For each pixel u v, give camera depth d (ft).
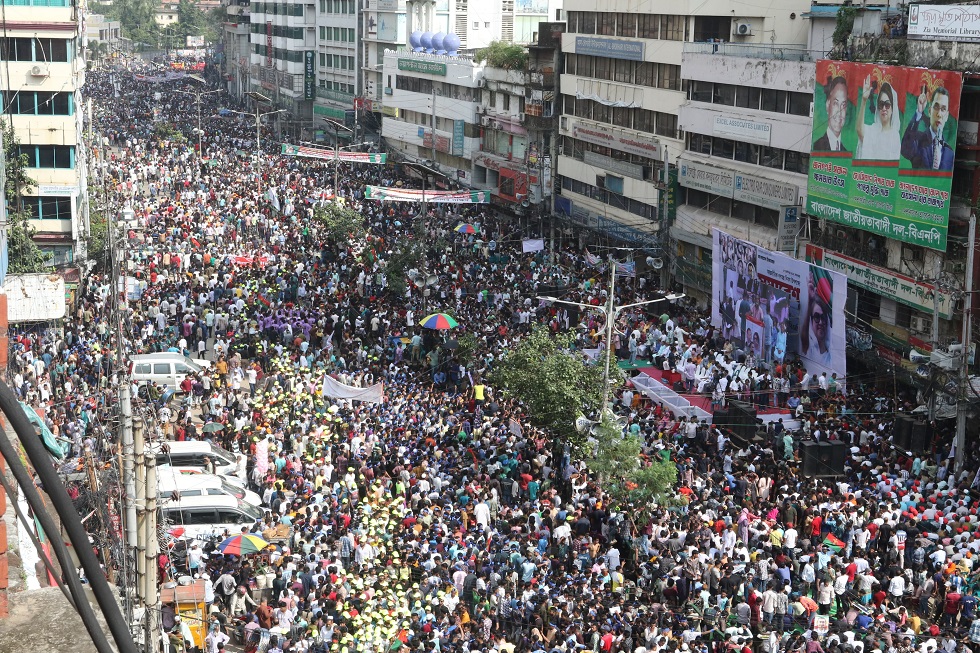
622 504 97.14
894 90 137.08
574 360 116.78
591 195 232.32
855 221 147.13
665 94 204.54
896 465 109.40
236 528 95.25
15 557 25.18
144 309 157.07
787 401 128.47
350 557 89.40
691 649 72.95
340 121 388.57
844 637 75.56
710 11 194.90
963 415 108.68
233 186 273.54
